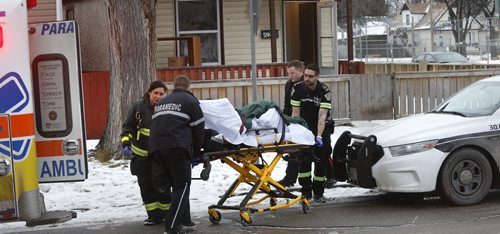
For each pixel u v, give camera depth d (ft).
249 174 44.88
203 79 85.25
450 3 340.39
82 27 101.76
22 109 36.09
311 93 48.80
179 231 40.78
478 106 49.93
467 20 303.27
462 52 250.98
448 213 45.01
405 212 45.96
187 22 99.76
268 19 102.99
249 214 43.93
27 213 36.50
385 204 48.80
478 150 46.57
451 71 86.89
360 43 229.66
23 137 36.17
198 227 43.52
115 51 65.00
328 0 104.78
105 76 79.36
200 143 40.86
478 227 41.14
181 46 99.35
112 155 64.80
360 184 47.42
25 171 36.29
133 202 50.80
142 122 43.57
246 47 102.06
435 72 86.48
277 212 47.21
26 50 36.01
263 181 44.24
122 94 64.49
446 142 45.75
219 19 100.83
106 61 94.58
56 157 38.86
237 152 42.34
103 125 79.51
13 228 44.60
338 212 46.70
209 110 41.81
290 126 44.73
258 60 102.83
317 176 49.60
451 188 46.01
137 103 44.14
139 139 43.73
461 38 298.97
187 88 41.57
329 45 106.01
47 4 99.09
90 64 99.71
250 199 46.88
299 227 42.83
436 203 48.47
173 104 40.47
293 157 46.75
